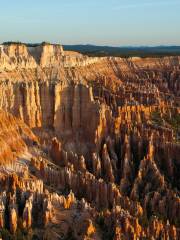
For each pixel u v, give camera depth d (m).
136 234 68.31
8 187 77.31
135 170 107.56
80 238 67.00
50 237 67.00
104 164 107.06
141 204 91.38
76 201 76.69
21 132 108.12
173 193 93.06
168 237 72.50
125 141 112.94
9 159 93.69
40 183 81.06
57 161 104.81
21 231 67.25
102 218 72.56
